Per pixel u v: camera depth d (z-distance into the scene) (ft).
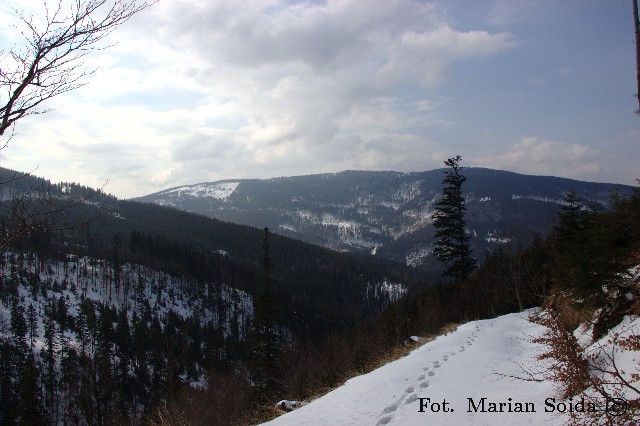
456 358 31.91
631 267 25.20
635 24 12.58
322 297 381.19
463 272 95.50
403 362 34.24
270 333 89.92
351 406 22.91
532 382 22.66
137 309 282.36
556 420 15.96
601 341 22.39
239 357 197.06
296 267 450.71
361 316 341.21
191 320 269.64
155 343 174.70
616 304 24.85
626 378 16.07
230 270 385.91
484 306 81.05
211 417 40.04
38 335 199.82
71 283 274.16
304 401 31.94
